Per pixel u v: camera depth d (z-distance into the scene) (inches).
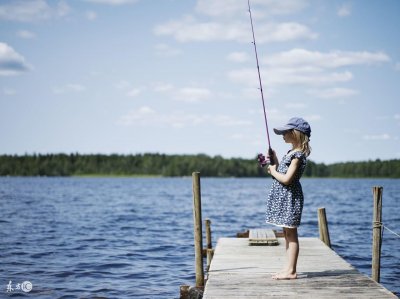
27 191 2532.0
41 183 4232.3
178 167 7263.8
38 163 7426.2
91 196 2119.8
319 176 7426.2
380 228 327.9
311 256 346.9
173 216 1129.4
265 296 233.0
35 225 879.1
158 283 417.7
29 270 458.6
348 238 729.0
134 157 7790.4
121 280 426.6
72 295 372.8
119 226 887.7
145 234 767.1
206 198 2046.0
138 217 1093.8
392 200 1861.5
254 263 320.8
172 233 784.3
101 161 7716.5
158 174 7431.1
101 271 462.6
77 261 511.2
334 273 283.9
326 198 2078.0
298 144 254.7
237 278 273.9
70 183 4357.8
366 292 238.8
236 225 938.1
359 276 275.1
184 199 1962.4
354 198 2079.2
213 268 303.7
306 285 254.2
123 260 522.9
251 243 401.7
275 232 481.7
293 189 254.8
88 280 424.2
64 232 778.2
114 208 1392.7
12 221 941.2
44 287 395.2
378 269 327.3
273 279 269.1
